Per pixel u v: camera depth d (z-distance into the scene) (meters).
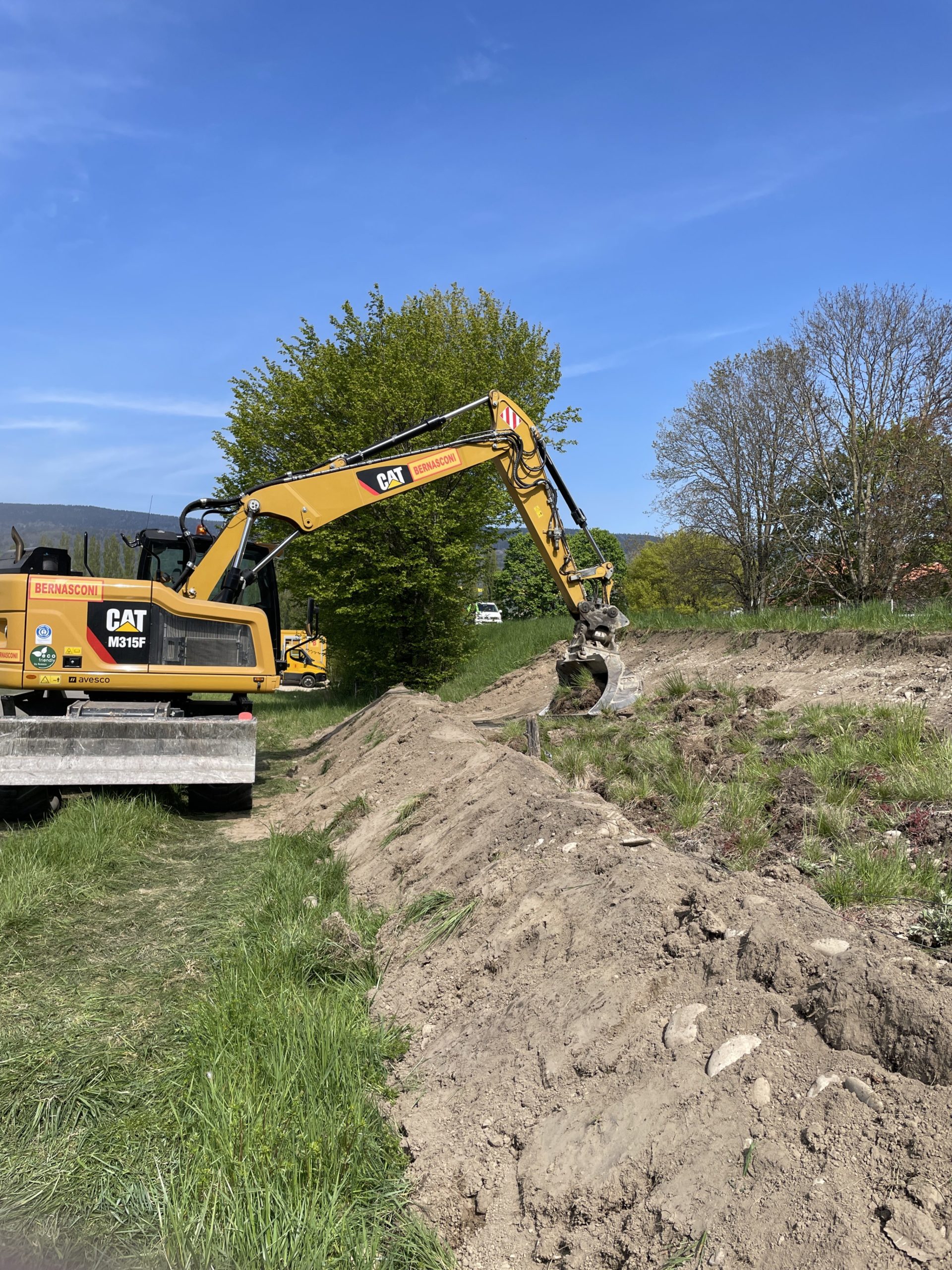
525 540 61.44
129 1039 4.36
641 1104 2.96
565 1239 2.69
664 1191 2.63
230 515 12.09
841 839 5.24
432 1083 3.76
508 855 5.43
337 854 7.93
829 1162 2.46
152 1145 3.49
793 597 29.75
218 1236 2.94
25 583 9.70
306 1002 4.48
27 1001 4.81
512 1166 3.07
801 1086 2.74
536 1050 3.51
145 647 10.01
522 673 19.25
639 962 3.65
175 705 10.80
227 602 11.16
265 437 20.34
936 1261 2.10
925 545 26.73
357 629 20.28
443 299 27.03
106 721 9.26
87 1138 3.54
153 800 9.31
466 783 7.36
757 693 9.48
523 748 9.59
